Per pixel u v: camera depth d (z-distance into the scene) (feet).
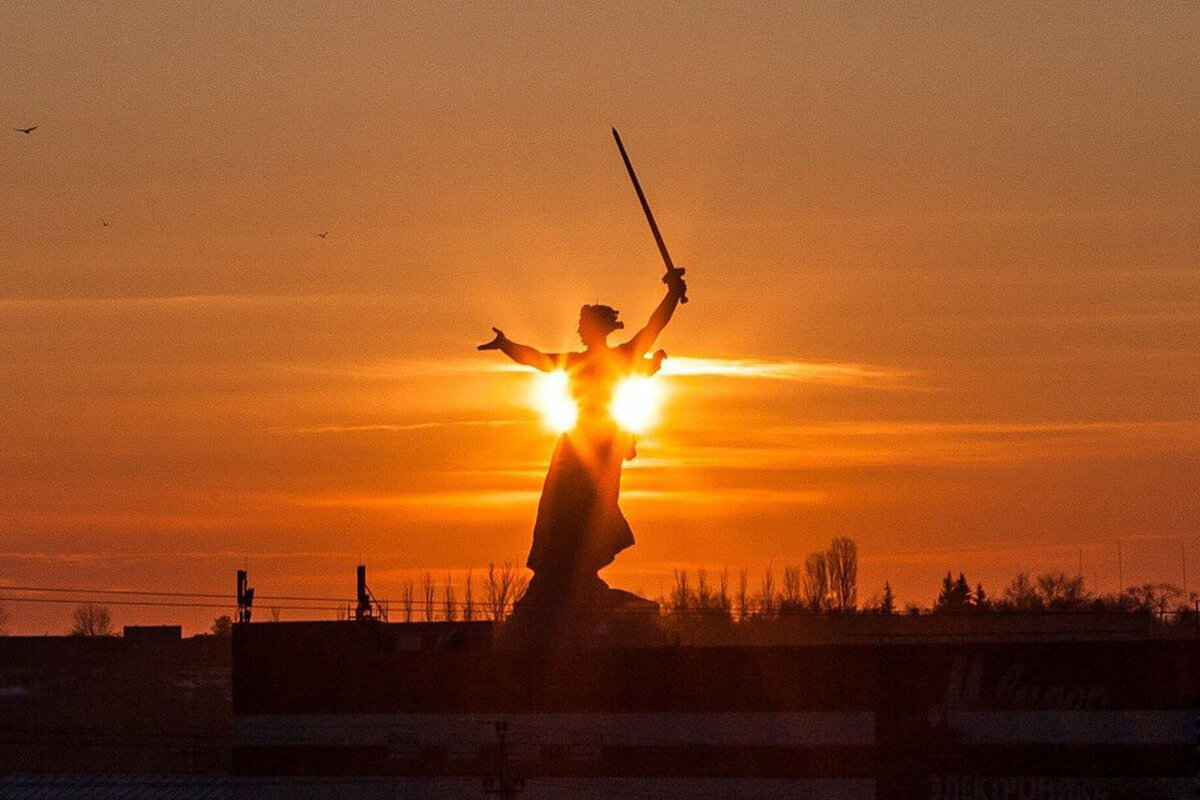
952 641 565.53
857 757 547.90
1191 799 534.37
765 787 550.77
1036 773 542.16
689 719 556.10
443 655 573.33
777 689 553.23
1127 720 539.29
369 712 577.02
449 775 569.23
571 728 562.25
